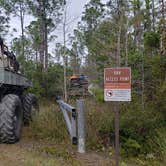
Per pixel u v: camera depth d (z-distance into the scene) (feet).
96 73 56.24
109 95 14.58
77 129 19.24
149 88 26.20
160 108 23.26
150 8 38.63
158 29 28.73
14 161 15.58
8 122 18.92
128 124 20.97
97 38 53.31
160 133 20.47
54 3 91.35
